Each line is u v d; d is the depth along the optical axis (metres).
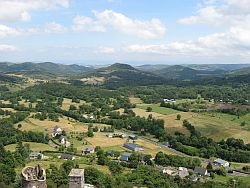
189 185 197.75
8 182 172.00
